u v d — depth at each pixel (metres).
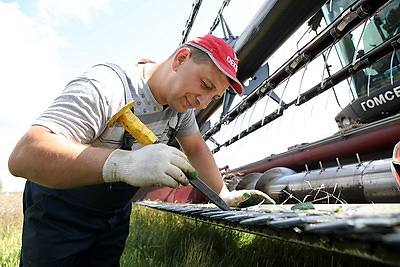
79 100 1.82
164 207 3.57
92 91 1.88
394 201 2.79
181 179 1.61
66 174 1.58
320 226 0.91
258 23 4.07
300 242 1.09
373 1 3.23
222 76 2.05
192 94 2.07
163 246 3.39
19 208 8.94
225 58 2.01
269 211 1.79
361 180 3.11
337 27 3.56
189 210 2.59
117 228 2.58
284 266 2.58
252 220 1.33
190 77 2.01
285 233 1.19
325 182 3.59
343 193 3.33
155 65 2.31
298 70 4.41
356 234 0.76
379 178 2.92
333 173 3.57
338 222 0.89
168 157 1.59
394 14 4.82
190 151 3.02
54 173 1.58
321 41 3.93
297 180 4.11
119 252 2.65
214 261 2.79
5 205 10.25
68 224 2.19
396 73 4.86
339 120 6.07
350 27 3.54
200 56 2.00
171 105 2.18
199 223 4.16
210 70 2.00
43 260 2.19
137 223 5.28
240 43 4.60
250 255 2.85
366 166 3.20
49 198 2.15
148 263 2.89
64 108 1.76
